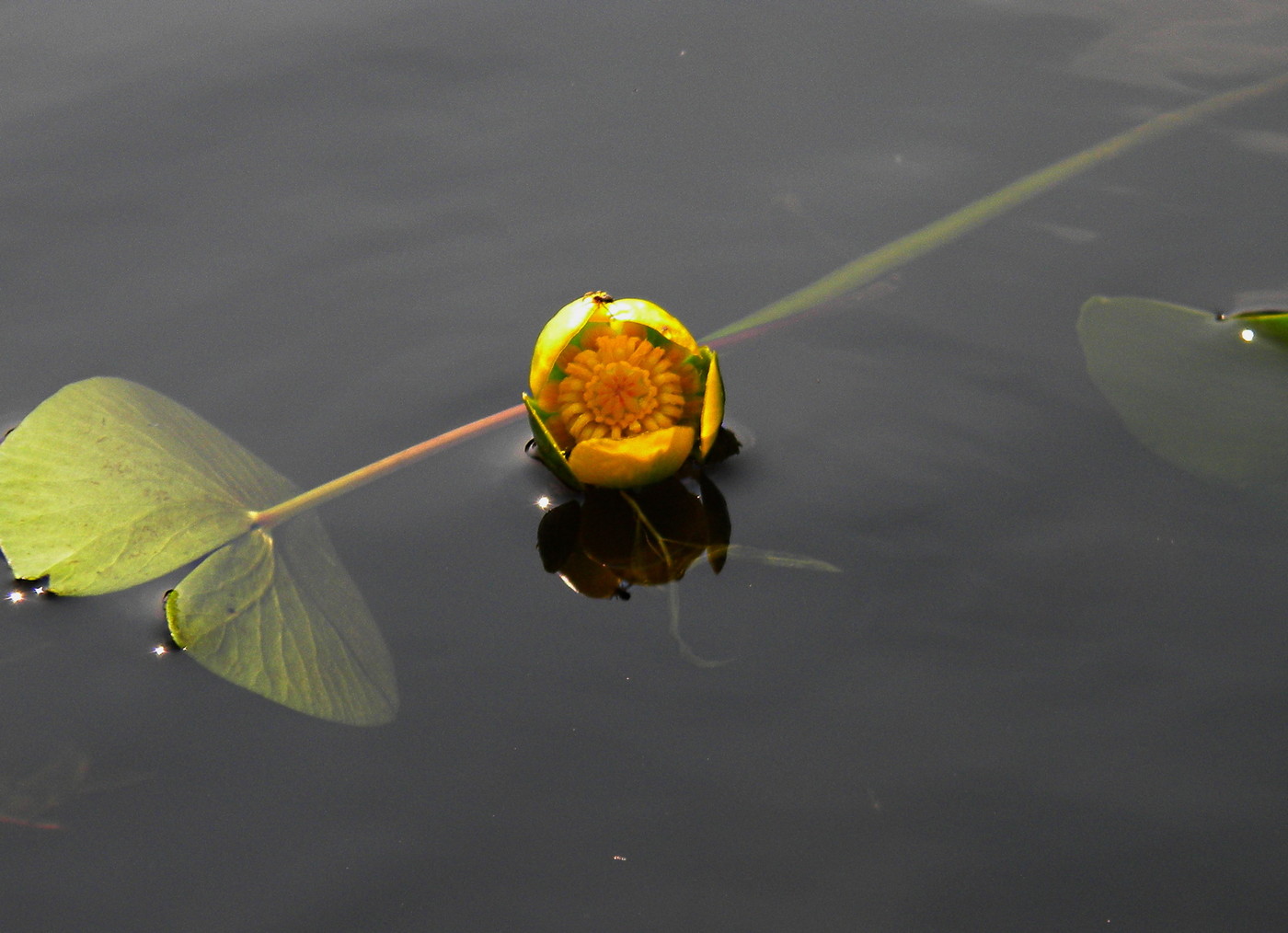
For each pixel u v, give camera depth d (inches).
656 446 46.4
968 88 50.7
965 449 46.8
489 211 49.4
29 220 49.3
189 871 44.5
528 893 44.4
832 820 44.7
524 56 51.4
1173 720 45.0
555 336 46.6
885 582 45.9
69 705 45.4
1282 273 48.2
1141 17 51.7
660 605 45.9
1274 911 44.2
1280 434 46.7
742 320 48.0
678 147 50.1
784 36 51.6
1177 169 49.4
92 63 51.5
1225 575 45.8
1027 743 45.0
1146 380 47.3
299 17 52.3
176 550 46.4
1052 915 44.3
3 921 44.3
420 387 47.7
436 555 46.4
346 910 44.4
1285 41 51.1
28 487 46.6
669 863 44.6
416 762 45.0
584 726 45.2
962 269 48.5
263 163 50.0
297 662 45.6
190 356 48.0
